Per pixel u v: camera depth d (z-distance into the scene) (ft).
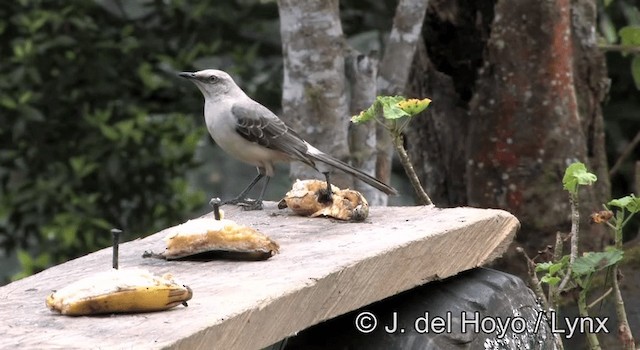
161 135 53.62
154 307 18.53
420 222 24.70
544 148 34.91
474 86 36.24
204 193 58.95
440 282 24.64
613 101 52.47
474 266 24.49
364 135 37.01
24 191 52.70
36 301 19.98
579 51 37.22
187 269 21.76
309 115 35.70
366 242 22.79
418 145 38.01
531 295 25.75
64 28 52.47
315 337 24.23
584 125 37.11
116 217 54.54
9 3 52.65
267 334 18.72
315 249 22.52
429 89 37.42
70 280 21.83
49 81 52.42
